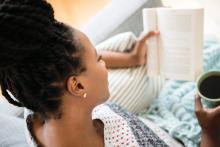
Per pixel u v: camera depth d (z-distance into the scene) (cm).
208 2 167
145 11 89
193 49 84
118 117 71
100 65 56
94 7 155
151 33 90
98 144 64
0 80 54
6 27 45
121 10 120
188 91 97
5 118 87
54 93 50
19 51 46
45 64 47
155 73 96
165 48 90
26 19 46
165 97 99
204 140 78
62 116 53
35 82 49
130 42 100
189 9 81
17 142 80
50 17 50
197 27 82
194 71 87
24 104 54
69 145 57
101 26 121
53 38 48
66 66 49
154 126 84
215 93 76
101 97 57
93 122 67
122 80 97
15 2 47
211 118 75
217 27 153
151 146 70
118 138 67
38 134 63
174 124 90
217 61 109
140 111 102
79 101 53
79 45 51
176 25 84
